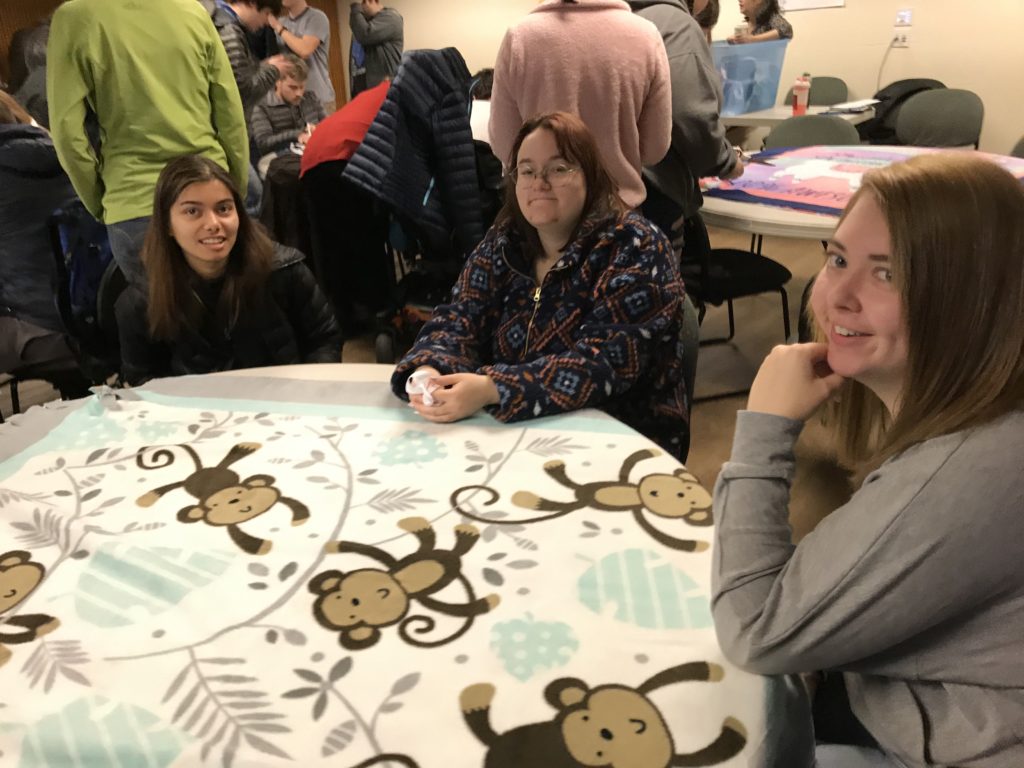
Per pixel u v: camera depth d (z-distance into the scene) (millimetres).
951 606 626
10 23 4445
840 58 4680
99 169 2178
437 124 2277
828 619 656
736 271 2561
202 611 807
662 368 1389
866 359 714
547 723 659
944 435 649
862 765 771
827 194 2289
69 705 699
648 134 1977
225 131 2326
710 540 878
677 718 660
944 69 4359
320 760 634
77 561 893
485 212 2555
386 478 1030
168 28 2062
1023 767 613
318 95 4137
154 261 1669
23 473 1079
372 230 2941
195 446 1134
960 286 625
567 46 1804
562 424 1150
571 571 839
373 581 839
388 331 2727
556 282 1389
